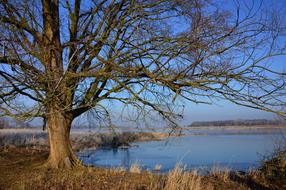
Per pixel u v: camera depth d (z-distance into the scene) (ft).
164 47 23.59
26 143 65.51
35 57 20.72
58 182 25.59
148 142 101.55
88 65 28.45
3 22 21.56
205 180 30.14
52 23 29.71
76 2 31.48
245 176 34.19
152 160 58.85
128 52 23.70
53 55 24.39
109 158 60.49
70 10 31.53
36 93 19.48
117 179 27.53
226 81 20.53
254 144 92.17
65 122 31.30
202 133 182.50
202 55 21.04
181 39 21.72
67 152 31.50
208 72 21.45
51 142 31.45
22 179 26.07
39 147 56.13
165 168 48.01
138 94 22.76
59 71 20.54
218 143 100.37
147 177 29.04
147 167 48.96
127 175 29.71
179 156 65.10
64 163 30.83
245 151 72.84
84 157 60.54
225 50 21.09
